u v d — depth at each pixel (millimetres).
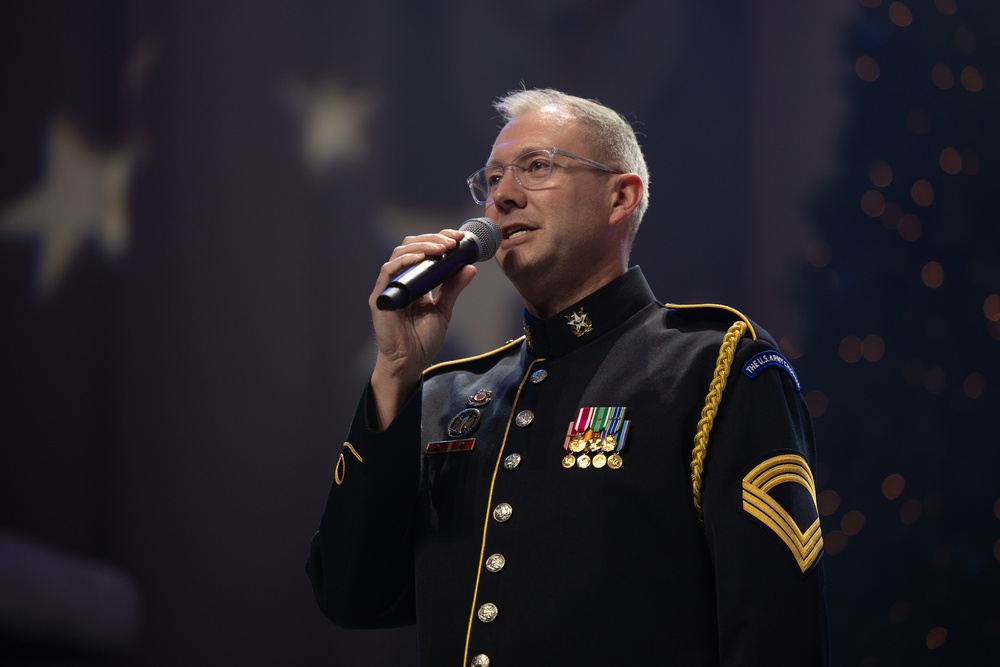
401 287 4445
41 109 14867
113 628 14352
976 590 13383
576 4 16562
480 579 4367
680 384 4422
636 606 4102
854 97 14352
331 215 15648
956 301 14031
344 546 4785
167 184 15211
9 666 13570
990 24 14156
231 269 15344
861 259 13906
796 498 4125
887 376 13664
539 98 5375
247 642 15047
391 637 15430
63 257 14883
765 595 3918
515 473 4547
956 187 14078
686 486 4254
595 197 4992
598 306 4914
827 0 17422
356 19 15875
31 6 14883
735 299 16812
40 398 14695
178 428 15086
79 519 14680
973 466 13633
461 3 16188
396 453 4684
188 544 15008
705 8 17078
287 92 15625
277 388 15406
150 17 15250
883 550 13320
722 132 17016
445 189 15930
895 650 13086
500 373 5270
